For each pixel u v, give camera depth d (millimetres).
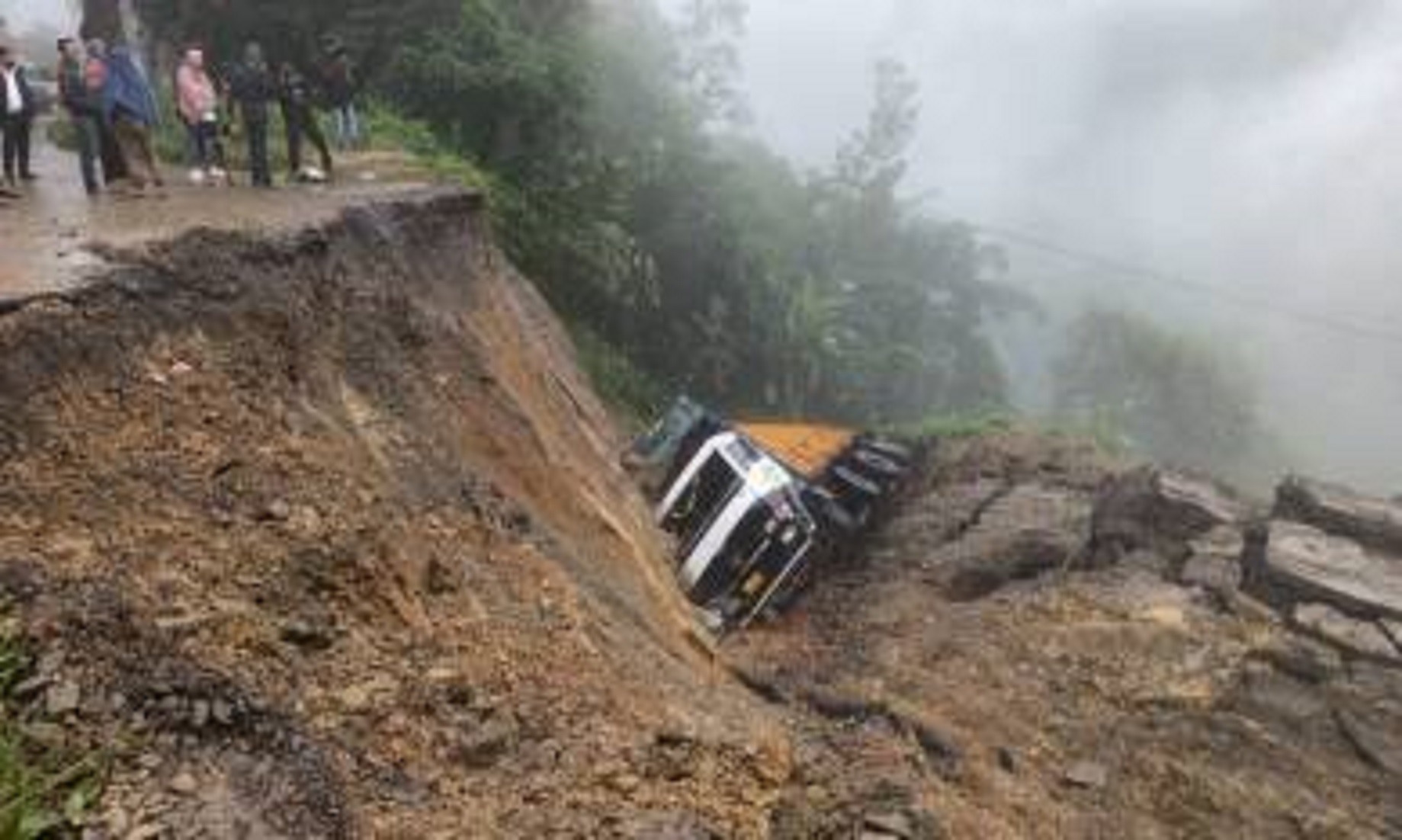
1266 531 18219
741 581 16781
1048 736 13562
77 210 11852
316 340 10258
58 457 7000
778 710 11555
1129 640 15492
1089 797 12391
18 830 4805
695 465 18625
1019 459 21641
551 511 12797
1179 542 18703
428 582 8180
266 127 14977
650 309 32781
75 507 6707
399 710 6672
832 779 8164
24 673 5570
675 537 18469
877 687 14250
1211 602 16469
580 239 28750
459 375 13000
